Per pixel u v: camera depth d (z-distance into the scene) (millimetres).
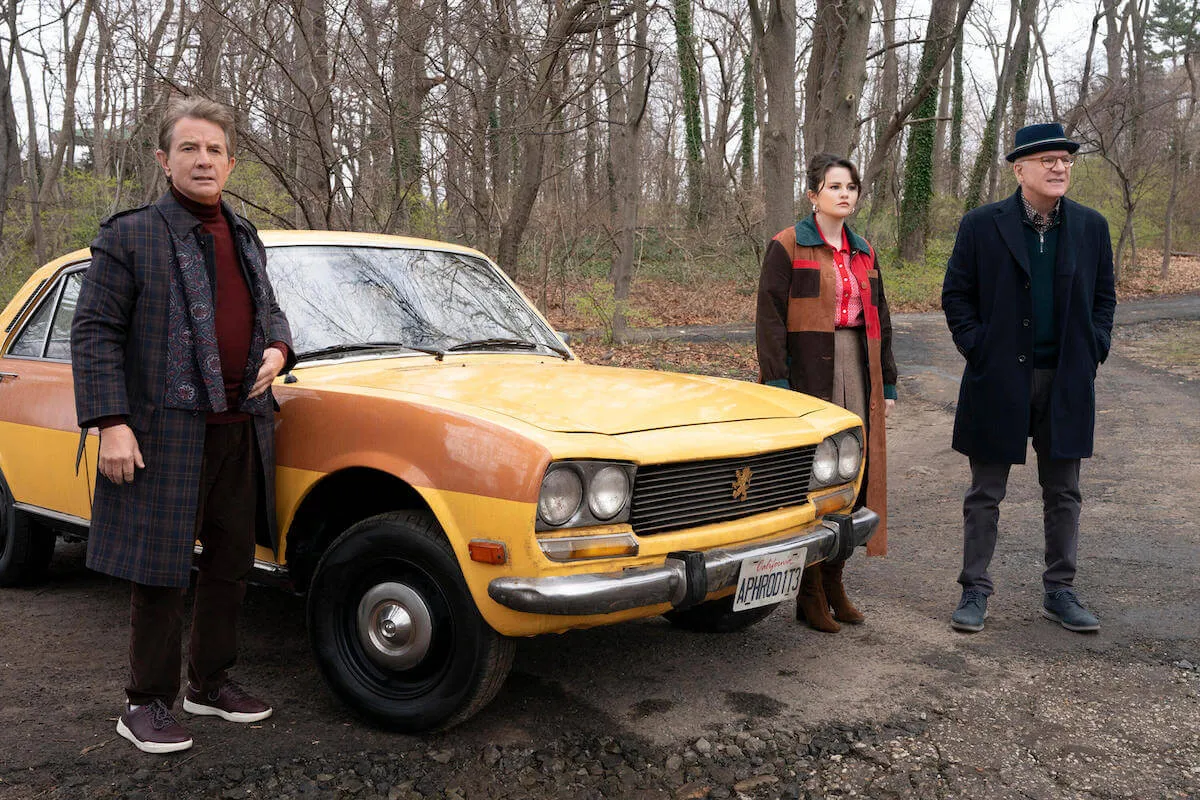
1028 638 3838
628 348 15344
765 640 3846
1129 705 3178
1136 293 27969
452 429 2701
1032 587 4500
